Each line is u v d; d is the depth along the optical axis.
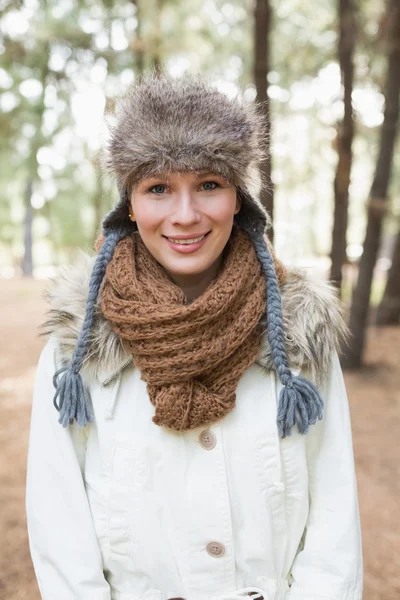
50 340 1.15
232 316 1.03
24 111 5.77
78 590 1.02
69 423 1.09
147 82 1.05
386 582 2.43
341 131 4.95
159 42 4.87
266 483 1.07
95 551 1.06
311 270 1.22
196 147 0.94
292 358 1.09
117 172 1.03
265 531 1.07
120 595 1.11
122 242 1.10
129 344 1.05
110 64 5.02
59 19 4.97
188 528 1.06
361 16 5.02
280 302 1.08
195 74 1.11
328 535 1.10
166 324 0.99
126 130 0.98
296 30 6.20
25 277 18.92
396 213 5.28
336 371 1.17
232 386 1.04
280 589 1.11
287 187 8.09
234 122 1.00
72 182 12.93
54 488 1.09
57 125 6.78
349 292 7.08
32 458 1.12
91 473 1.12
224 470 1.05
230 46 6.30
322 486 1.14
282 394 1.06
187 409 1.00
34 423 1.13
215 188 1.01
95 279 1.09
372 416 4.50
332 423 1.15
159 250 1.04
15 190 18.14
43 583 1.06
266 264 1.09
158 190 1.01
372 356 6.29
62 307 1.12
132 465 1.06
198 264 1.03
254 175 1.11
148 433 1.07
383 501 3.13
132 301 1.02
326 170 8.59
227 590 1.07
